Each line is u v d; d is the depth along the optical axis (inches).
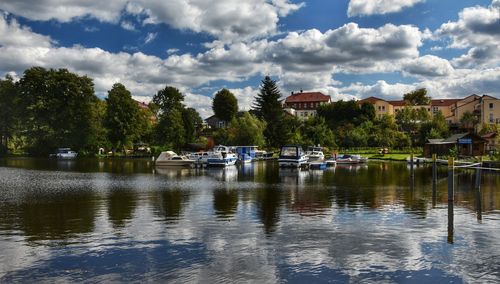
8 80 4055.1
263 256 556.7
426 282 469.4
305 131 4372.5
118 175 1861.5
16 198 1073.5
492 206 934.4
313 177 1750.7
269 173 2017.7
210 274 491.8
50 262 534.6
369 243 618.8
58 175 1840.6
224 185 1414.9
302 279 477.4
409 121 4768.7
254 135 4042.8
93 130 3917.3
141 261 537.6
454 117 5398.6
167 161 2516.0
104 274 493.4
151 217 808.9
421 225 735.1
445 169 2237.9
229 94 6067.9
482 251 579.5
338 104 5511.8
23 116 3919.8
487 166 2181.3
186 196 1112.8
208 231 691.4
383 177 1737.2
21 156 3895.2
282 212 861.2
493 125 3951.8
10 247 598.5
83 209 901.8
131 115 4003.4
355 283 466.3
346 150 4087.1
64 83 3880.4
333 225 734.5
